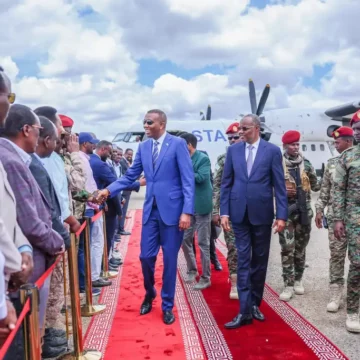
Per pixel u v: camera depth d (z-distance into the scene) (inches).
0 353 56.9
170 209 144.3
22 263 73.6
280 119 644.1
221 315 149.3
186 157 144.9
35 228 84.1
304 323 139.9
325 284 186.7
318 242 284.5
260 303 146.3
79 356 114.3
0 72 69.5
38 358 75.5
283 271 167.0
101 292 178.2
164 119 147.7
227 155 146.2
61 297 121.9
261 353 117.6
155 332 133.9
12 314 61.9
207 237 182.2
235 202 140.1
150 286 151.9
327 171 167.9
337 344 124.6
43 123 109.6
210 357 115.3
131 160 504.4
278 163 139.7
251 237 142.8
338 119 649.0
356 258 130.9
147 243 148.2
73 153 155.8
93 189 179.8
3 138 89.8
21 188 83.4
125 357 116.0
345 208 134.6
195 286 182.2
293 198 164.2
